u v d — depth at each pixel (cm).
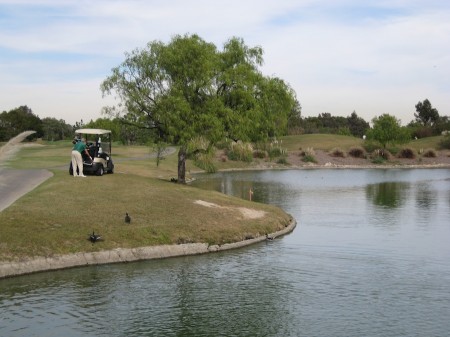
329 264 2477
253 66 4325
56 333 1638
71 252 2389
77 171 3784
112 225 2686
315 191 5603
